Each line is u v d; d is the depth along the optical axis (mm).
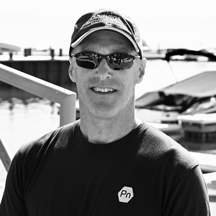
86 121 1545
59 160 1578
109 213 1429
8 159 2400
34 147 1668
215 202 2127
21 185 1669
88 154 1517
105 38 1485
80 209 1483
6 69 2211
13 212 1702
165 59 7566
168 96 8023
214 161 2734
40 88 2094
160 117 7695
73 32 1579
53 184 1556
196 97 7840
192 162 1423
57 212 1523
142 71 1611
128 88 1508
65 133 1632
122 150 1484
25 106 19906
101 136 1515
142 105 8070
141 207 1412
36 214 1588
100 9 1545
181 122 7289
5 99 23891
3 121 15156
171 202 1408
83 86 1524
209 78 8219
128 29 1499
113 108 1490
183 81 8273
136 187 1429
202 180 1418
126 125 1505
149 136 1493
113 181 1454
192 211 1391
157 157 1443
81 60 1512
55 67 37312
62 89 2072
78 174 1519
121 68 1484
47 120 15297
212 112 7688
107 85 1485
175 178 1403
